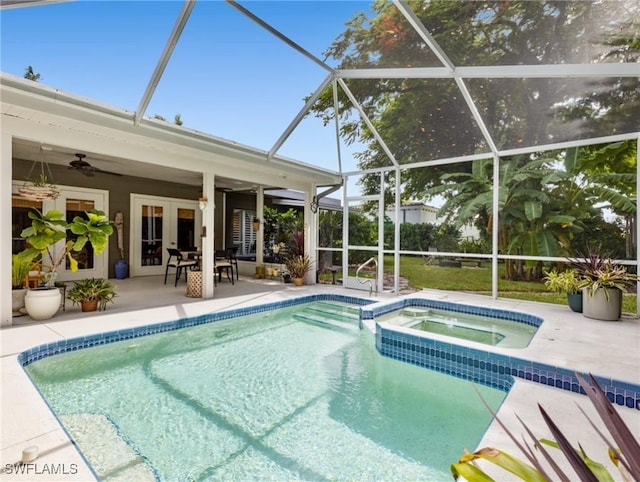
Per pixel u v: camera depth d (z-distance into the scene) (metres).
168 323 4.91
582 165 7.88
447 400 3.29
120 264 9.02
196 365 4.04
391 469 2.31
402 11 3.74
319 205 9.35
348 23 4.49
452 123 5.89
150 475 2.21
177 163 6.04
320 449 2.52
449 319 5.72
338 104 6.52
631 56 3.88
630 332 4.20
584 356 3.33
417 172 10.17
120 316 5.09
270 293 7.34
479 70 4.43
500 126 5.68
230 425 2.81
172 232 10.33
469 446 2.58
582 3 3.34
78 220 5.32
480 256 6.66
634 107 4.61
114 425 2.76
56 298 4.89
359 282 8.12
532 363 3.23
